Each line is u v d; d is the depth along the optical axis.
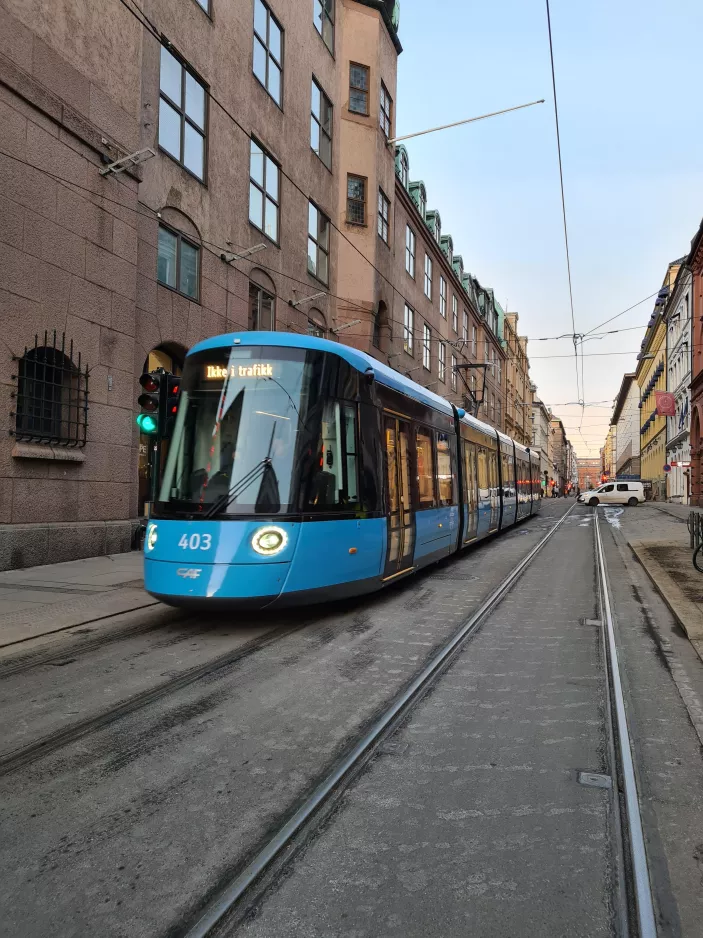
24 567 10.54
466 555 14.40
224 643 6.63
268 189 17.98
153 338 13.53
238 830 3.10
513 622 7.73
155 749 4.05
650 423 62.78
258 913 2.52
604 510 37.81
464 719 4.60
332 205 21.94
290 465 7.12
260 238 17.48
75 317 11.41
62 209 11.11
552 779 3.68
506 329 63.56
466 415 14.08
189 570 6.80
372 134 23.30
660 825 3.24
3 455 10.19
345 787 3.56
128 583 9.48
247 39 16.75
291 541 6.94
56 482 11.20
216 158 15.53
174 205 14.05
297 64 19.48
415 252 30.69
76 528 11.50
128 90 12.55
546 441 115.81
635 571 12.12
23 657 6.13
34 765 3.83
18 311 10.30
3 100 10.00
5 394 10.16
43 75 10.66
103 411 12.12
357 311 22.62
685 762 3.97
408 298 29.17
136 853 2.91
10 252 10.15
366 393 8.41
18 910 2.53
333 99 22.06
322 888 2.67
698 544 11.57
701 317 37.88
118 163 12.09
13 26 10.12
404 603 8.77
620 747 4.13
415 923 2.46
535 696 5.09
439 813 3.29
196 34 14.77
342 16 22.78
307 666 5.83
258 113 17.38
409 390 10.19
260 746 4.09
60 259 11.08
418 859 2.88
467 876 2.76
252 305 17.36
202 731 4.34
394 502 9.01
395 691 5.16
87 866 2.81
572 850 2.96
